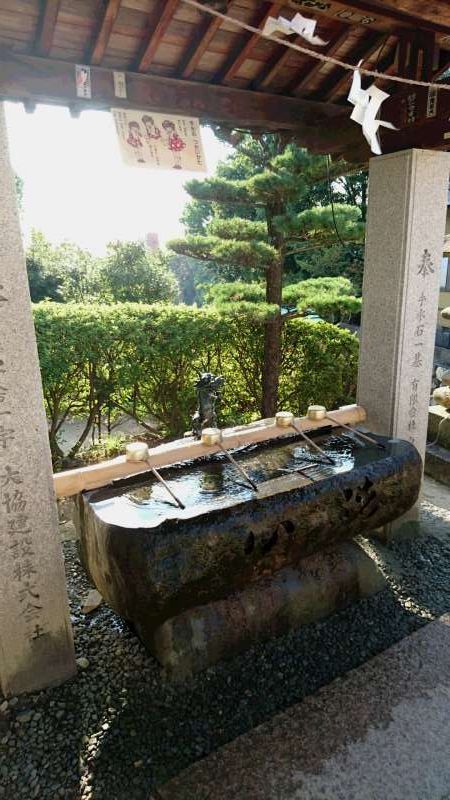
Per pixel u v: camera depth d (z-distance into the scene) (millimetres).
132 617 2613
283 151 5828
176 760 2385
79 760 2383
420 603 3449
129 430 7566
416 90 3387
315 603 3266
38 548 2592
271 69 3414
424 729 2455
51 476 2562
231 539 2627
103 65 3004
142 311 5949
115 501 2754
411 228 3611
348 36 3404
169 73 3248
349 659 2986
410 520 4223
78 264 13469
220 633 2941
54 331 5215
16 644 2637
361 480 3121
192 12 2863
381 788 2186
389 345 3896
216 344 6426
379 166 3709
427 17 2607
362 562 3500
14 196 2188
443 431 5648
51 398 5504
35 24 2709
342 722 2494
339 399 7125
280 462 3277
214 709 2652
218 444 3232
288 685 2805
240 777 2232
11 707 2652
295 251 6086
